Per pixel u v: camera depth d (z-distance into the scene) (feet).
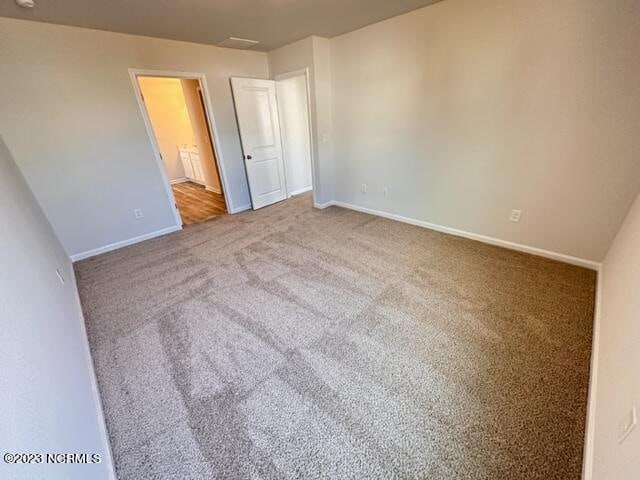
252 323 6.66
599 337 5.38
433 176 10.72
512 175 8.79
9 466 1.83
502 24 7.74
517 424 4.28
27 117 8.70
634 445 2.63
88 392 4.63
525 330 6.03
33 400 2.59
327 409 4.63
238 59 13.03
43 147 9.12
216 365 5.57
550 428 4.21
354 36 11.07
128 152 10.87
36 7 7.36
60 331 4.58
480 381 4.98
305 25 10.05
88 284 8.63
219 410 4.70
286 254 9.95
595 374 4.75
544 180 8.23
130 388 5.15
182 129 21.42
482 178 9.47
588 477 3.49
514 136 8.41
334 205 15.23
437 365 5.33
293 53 12.64
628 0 6.04
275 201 16.22
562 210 8.14
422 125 10.36
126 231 11.37
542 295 7.09
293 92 16.14
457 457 3.92
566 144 7.60
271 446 4.16
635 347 3.45
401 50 9.98
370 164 12.70
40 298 4.25
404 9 9.06
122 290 8.23
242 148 14.08
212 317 6.94
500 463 3.83
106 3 7.43
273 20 9.34
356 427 4.34
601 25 6.44
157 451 4.17
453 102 9.32
